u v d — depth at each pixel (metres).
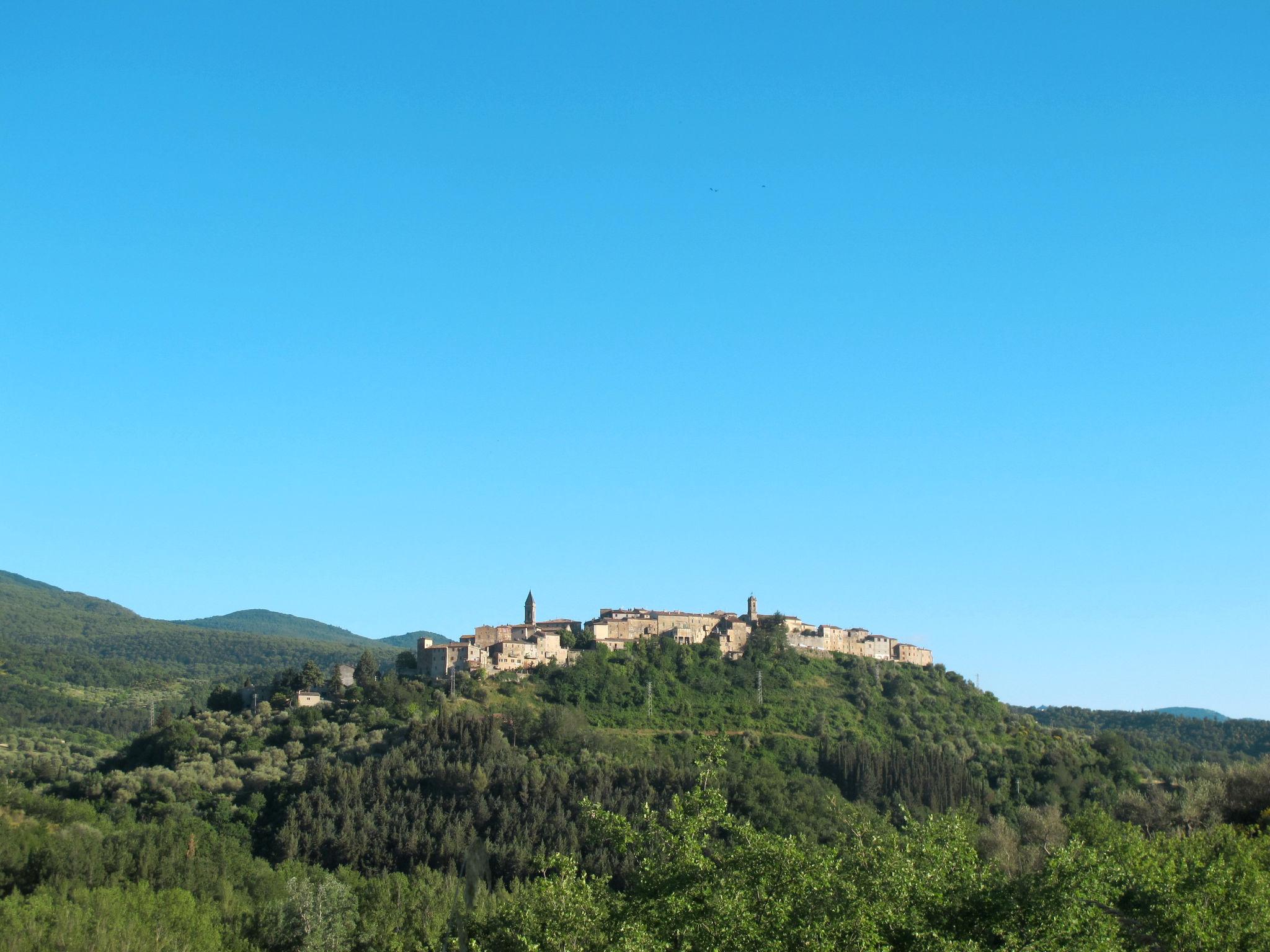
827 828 155.88
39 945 121.19
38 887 140.75
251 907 146.00
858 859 69.94
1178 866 80.38
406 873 162.00
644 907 67.62
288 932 134.62
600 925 73.56
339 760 199.62
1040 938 63.53
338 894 137.75
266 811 183.12
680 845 68.88
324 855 168.00
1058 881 65.38
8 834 154.50
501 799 175.75
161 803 184.25
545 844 159.12
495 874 152.62
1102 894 67.50
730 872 66.56
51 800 176.62
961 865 71.38
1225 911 71.50
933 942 63.03
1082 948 63.38
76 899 135.62
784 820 160.12
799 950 60.94
